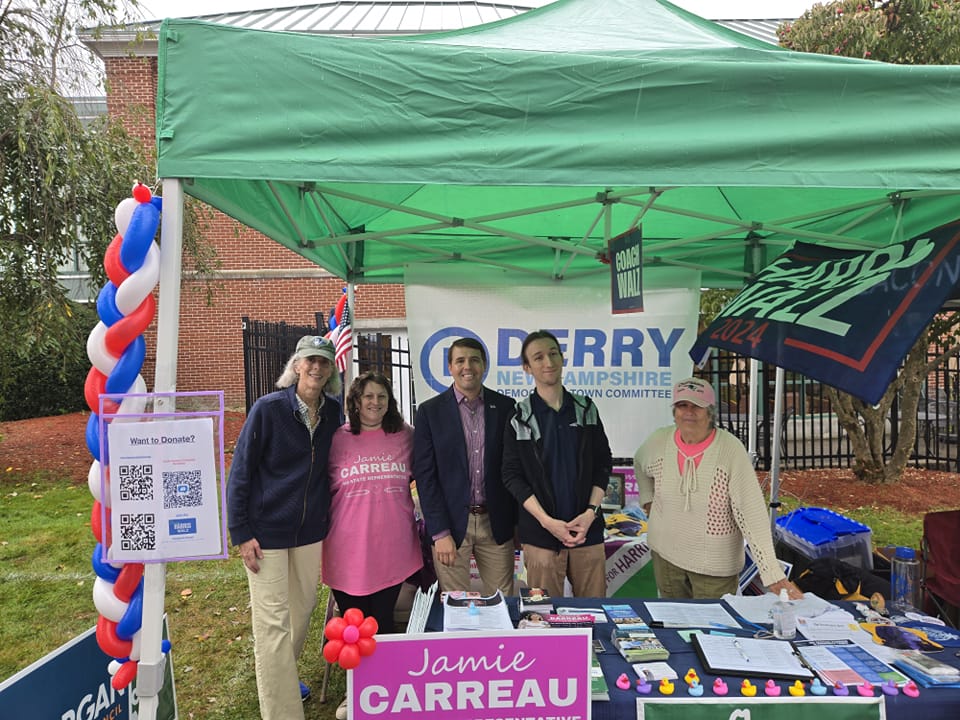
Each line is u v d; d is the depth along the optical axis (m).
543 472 2.88
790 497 7.72
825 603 2.55
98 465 1.92
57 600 4.89
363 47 1.93
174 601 4.88
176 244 1.93
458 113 1.95
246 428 2.74
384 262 4.79
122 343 1.90
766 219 4.23
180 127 1.87
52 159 6.83
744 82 1.97
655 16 3.01
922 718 1.89
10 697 1.90
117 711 2.30
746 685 1.92
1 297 7.54
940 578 3.14
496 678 1.90
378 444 3.01
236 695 3.53
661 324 4.78
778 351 2.59
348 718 1.88
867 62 2.25
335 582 2.94
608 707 1.92
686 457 2.85
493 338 4.80
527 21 2.96
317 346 2.76
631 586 3.80
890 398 8.27
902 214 3.54
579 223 4.36
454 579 3.08
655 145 1.95
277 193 2.61
